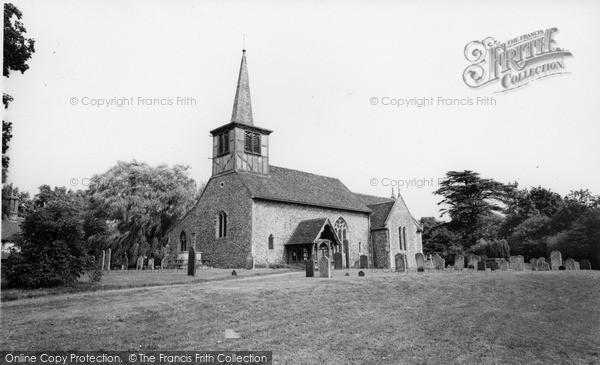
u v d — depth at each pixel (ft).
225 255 109.29
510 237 154.61
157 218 141.90
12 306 44.57
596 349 33.96
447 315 43.78
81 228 61.93
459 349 33.30
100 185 131.75
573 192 146.61
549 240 129.59
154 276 77.10
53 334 34.45
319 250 107.86
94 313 40.86
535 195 187.83
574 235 118.93
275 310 43.98
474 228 179.32
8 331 35.09
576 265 90.27
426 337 36.11
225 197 113.29
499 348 33.73
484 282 63.00
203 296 49.60
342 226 128.88
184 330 36.40
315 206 121.60
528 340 35.73
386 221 134.51
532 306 48.83
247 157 116.67
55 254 57.88
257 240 104.88
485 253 139.23
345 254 126.93
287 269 99.09
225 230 111.45
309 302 48.06
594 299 52.80
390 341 34.88
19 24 77.36
